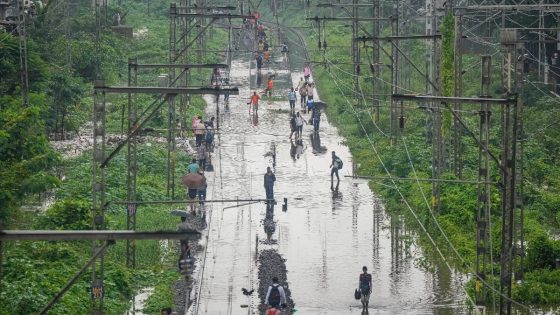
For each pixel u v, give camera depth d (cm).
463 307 9031
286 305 8931
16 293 8019
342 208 12562
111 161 13375
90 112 16588
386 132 15862
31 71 14075
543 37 16588
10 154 10431
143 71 19550
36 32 17875
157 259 10125
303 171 14262
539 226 11006
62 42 18438
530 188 12338
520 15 18188
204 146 13762
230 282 9638
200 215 11788
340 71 19550
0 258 5228
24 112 10694
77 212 10256
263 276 9775
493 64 17875
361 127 16075
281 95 18750
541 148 14088
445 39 12000
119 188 12125
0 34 14000
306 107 17450
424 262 10356
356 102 17425
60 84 14975
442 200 11650
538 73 17012
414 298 9269
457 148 12150
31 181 10175
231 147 15325
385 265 10288
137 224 10912
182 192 12488
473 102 7762
